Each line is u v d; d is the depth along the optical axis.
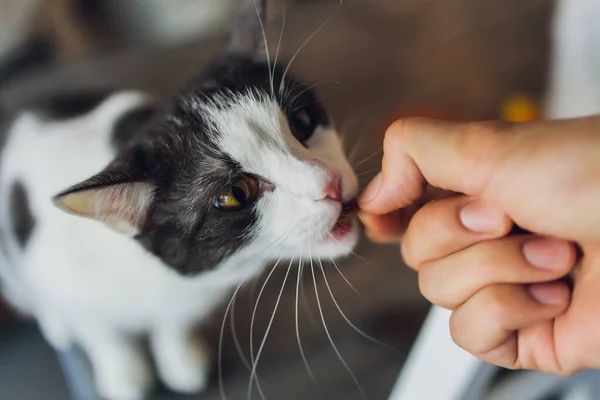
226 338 0.41
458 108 0.50
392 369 0.39
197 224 0.28
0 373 0.42
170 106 0.31
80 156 0.33
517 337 0.23
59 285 0.33
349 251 0.29
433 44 0.56
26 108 0.41
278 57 0.31
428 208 0.23
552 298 0.22
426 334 0.33
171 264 0.30
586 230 0.21
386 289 0.40
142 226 0.29
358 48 0.55
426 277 0.23
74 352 0.41
